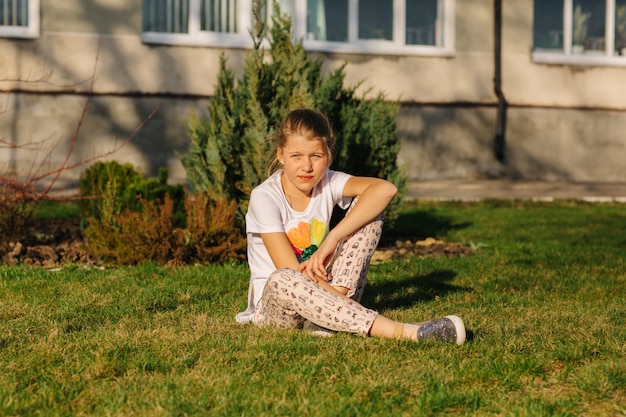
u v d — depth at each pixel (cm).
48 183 1268
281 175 423
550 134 1549
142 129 1355
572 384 330
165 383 322
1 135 1298
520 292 559
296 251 415
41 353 363
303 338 382
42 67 1313
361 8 1467
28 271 603
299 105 680
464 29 1497
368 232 408
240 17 1395
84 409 299
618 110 1584
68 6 1318
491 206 1192
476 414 299
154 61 1356
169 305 490
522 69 1527
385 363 348
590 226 973
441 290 555
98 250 661
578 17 1572
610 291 565
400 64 1471
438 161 1496
